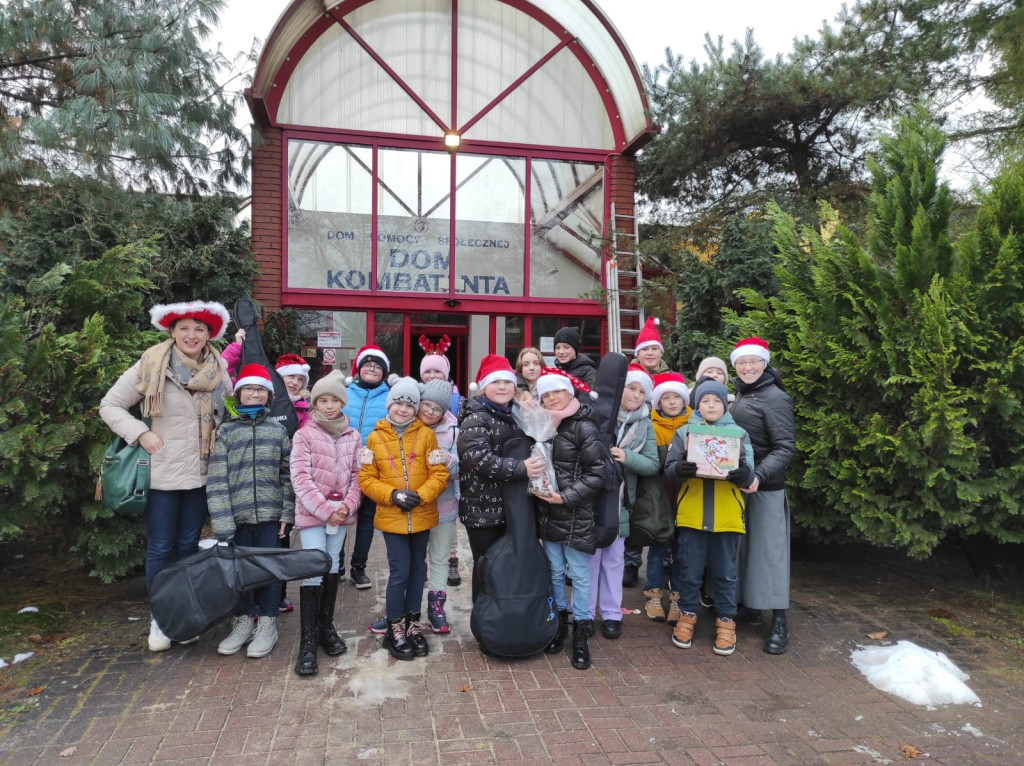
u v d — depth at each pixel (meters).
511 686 3.38
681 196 12.03
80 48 7.03
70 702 3.16
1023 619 4.39
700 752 2.83
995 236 4.23
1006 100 8.94
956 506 4.31
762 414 3.93
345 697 3.24
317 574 3.46
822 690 3.41
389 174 9.45
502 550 3.61
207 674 3.46
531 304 9.79
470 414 3.68
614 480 3.58
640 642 3.97
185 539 3.75
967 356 4.18
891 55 9.66
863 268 4.62
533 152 9.81
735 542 3.78
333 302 9.19
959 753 2.86
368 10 9.38
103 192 6.64
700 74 10.58
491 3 9.73
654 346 5.12
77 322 4.52
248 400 3.66
